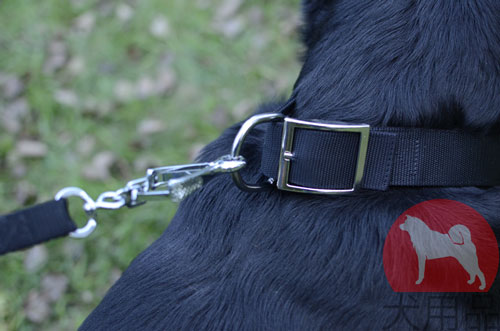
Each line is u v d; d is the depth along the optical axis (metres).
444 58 1.17
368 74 1.21
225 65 3.55
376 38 1.22
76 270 2.78
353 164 1.15
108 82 3.52
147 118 3.34
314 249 1.20
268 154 1.20
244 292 1.21
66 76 3.56
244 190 1.20
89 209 1.02
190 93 3.45
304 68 1.35
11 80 3.52
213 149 1.40
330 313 1.16
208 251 1.28
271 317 1.18
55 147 3.22
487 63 1.16
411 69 1.19
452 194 1.25
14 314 2.67
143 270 1.31
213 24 3.75
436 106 1.17
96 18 3.83
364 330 1.16
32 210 0.97
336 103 1.23
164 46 3.67
